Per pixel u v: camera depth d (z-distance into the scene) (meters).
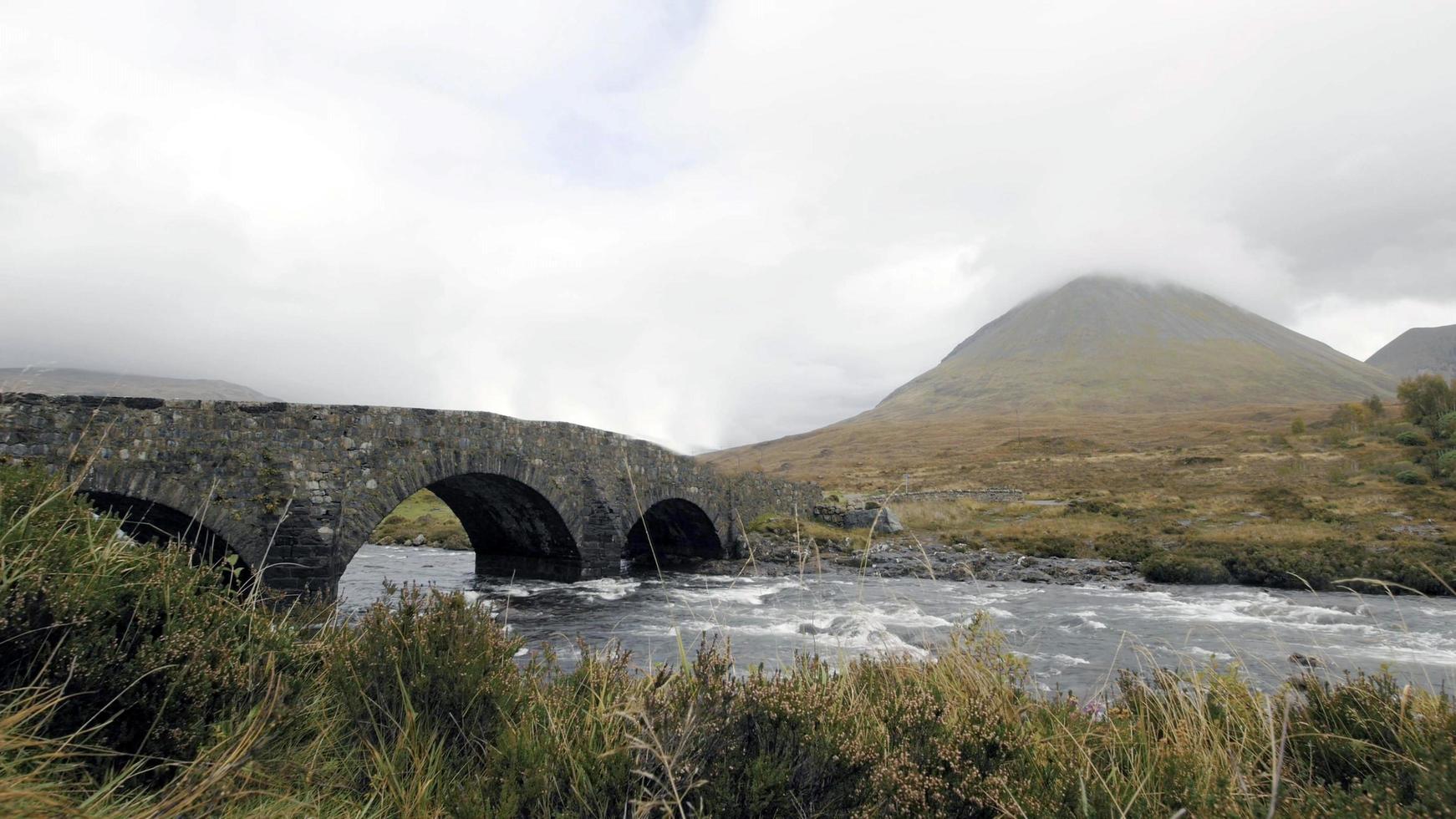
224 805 3.19
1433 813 3.17
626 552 31.52
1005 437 126.81
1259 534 33.25
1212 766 4.01
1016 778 3.55
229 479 15.23
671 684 4.00
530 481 22.94
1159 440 103.00
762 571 29.00
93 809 2.84
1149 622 18.03
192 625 4.10
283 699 4.25
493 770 3.73
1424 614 19.06
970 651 5.43
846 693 4.63
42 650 3.33
